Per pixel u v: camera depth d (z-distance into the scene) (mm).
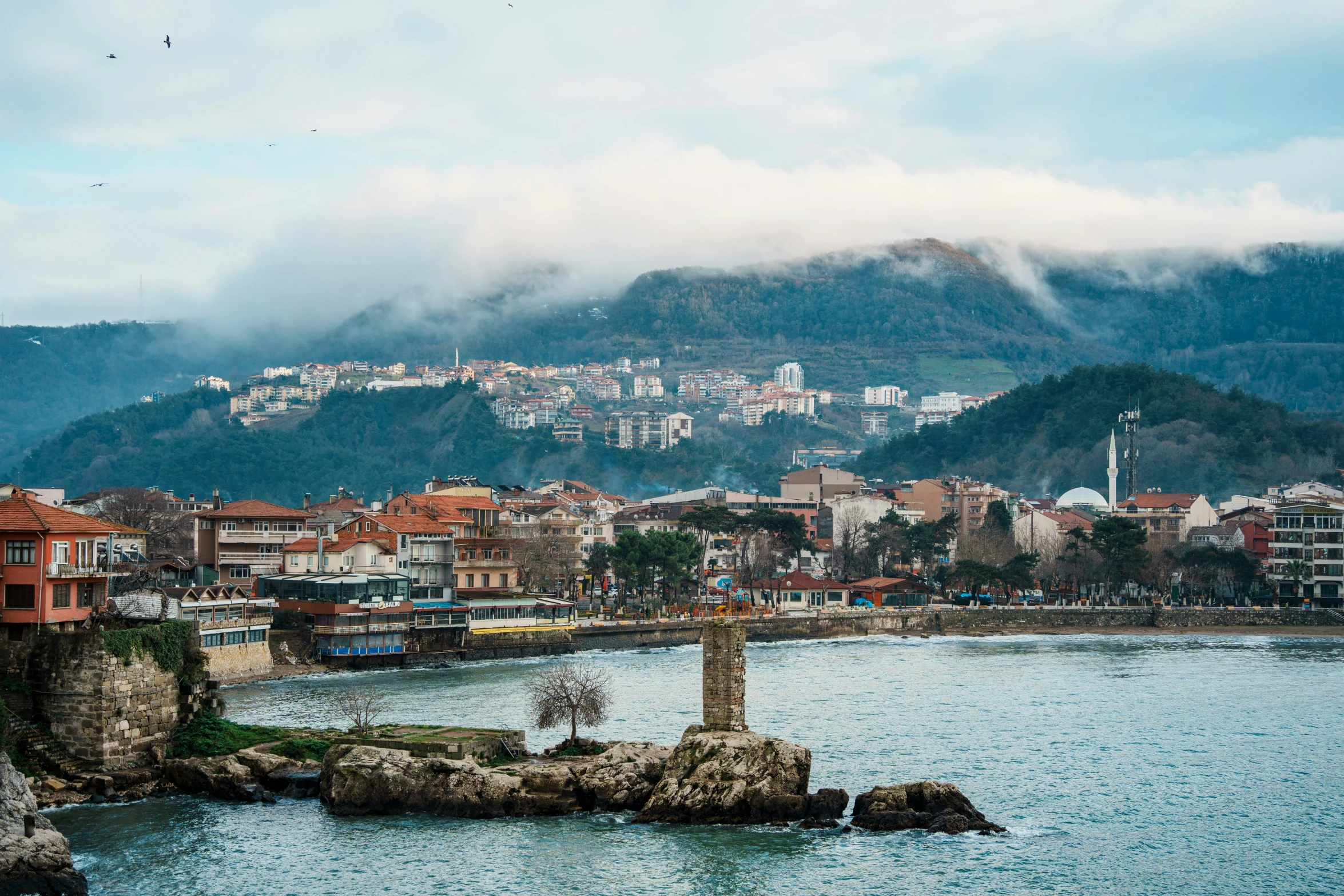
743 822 101375
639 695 162875
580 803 104250
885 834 99938
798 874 91188
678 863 92938
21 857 83312
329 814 102312
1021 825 104375
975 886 89938
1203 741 138000
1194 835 102625
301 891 86625
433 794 102688
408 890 87188
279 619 193250
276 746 111875
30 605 103938
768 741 104062
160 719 108750
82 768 102688
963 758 127938
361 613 192125
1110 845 99688
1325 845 100375
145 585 152000
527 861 92625
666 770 104062
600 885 88812
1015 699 166750
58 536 105000
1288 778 121125
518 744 112562
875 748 131625
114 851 92625
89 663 102875
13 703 102562
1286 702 165500
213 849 93750
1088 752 131375
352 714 137125
